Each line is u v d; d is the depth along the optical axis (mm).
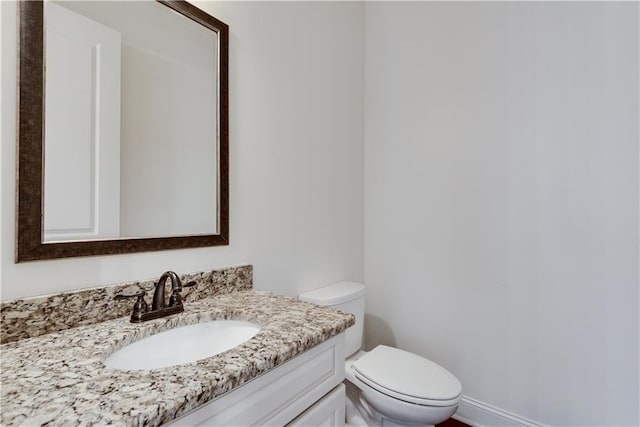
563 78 1417
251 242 1345
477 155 1653
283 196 1499
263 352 688
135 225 986
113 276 925
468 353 1681
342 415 960
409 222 1898
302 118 1608
